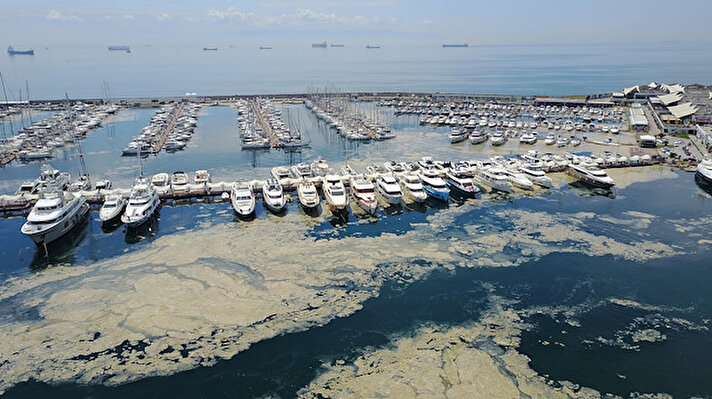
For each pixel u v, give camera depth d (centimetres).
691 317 4275
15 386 3384
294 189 7769
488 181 7962
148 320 4116
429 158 9075
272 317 4194
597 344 3900
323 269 5062
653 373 3578
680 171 8781
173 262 5206
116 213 6406
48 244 5669
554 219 6519
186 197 7344
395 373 3525
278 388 3388
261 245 5650
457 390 3353
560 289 4722
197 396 3319
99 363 3609
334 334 3981
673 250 5553
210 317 4169
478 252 5503
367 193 7044
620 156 9412
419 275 4969
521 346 3859
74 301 4416
